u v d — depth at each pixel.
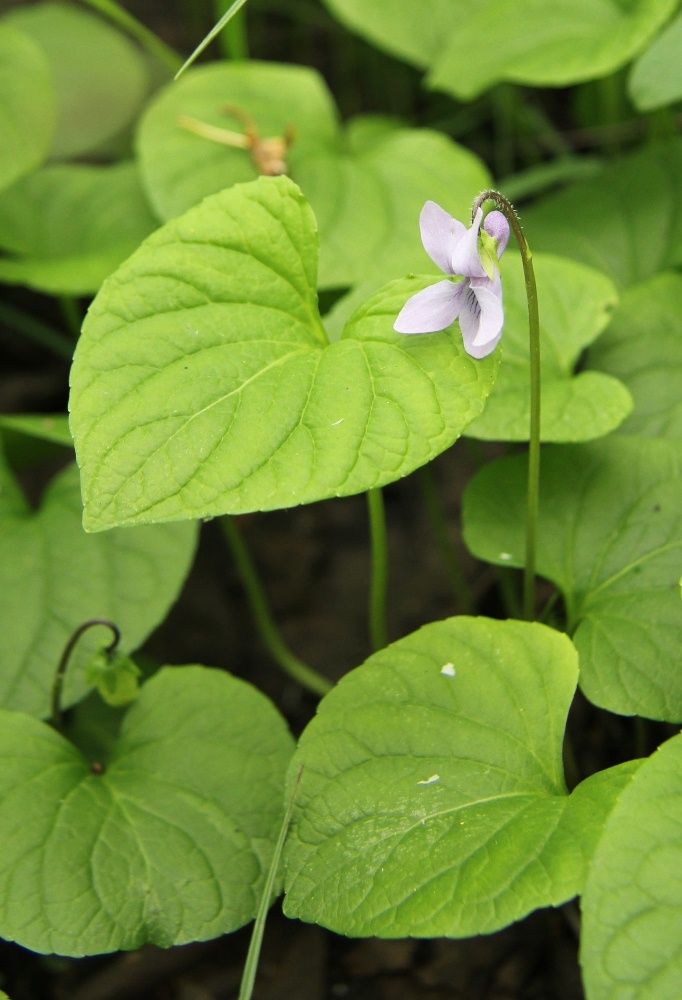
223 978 0.38
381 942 0.38
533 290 0.34
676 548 0.37
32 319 0.50
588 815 0.33
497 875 0.33
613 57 0.42
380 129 0.46
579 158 0.49
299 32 0.57
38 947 0.34
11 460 0.42
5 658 0.38
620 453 0.38
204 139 0.44
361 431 0.33
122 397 0.34
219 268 0.35
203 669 0.37
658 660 0.35
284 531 0.45
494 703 0.34
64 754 0.36
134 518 0.33
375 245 0.42
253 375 0.34
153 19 0.58
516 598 0.41
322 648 0.43
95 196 0.45
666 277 0.40
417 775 0.34
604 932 0.32
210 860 0.35
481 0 0.47
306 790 0.34
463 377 0.34
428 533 0.44
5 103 0.43
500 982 0.38
